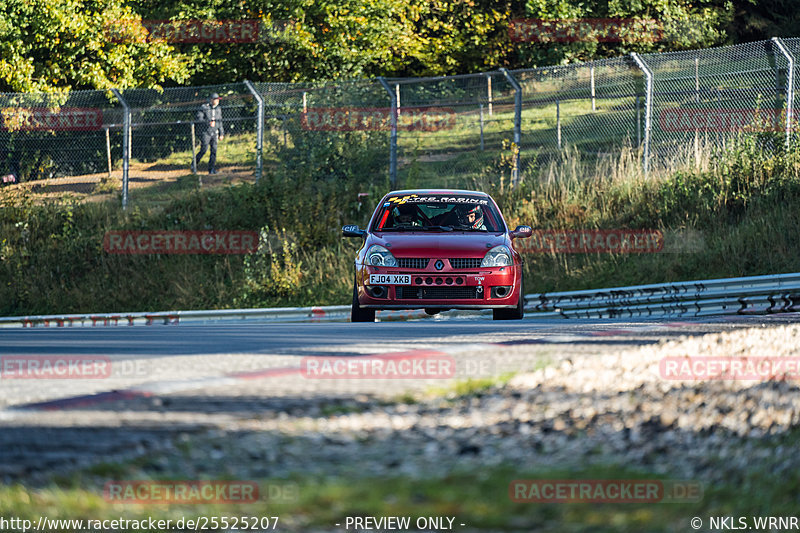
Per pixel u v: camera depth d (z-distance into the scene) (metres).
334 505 7.34
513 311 36.66
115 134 89.25
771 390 13.37
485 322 31.00
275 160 76.31
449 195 40.03
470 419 10.86
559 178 67.06
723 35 121.50
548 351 17.95
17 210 75.94
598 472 8.38
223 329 28.86
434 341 21.31
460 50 112.88
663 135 72.50
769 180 58.44
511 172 70.06
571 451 9.29
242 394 12.80
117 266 70.19
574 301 52.28
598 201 63.28
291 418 10.91
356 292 36.09
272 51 97.81
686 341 18.95
